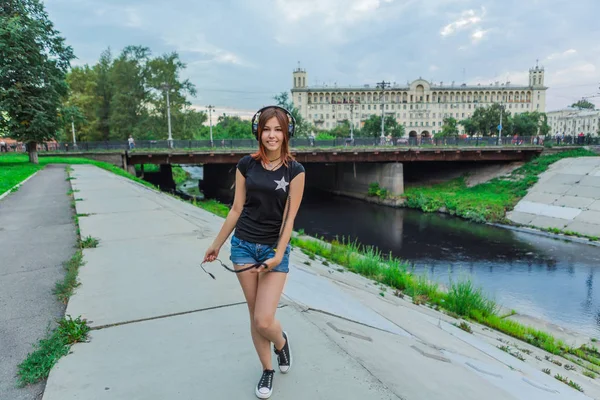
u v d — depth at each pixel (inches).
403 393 114.7
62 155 1501.0
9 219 390.3
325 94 5698.8
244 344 137.1
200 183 2165.4
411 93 5654.5
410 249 907.4
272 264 96.0
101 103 2532.0
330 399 107.3
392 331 188.4
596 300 584.4
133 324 152.2
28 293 190.9
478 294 391.2
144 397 106.5
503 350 265.7
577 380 246.1
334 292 238.1
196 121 2429.9
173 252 260.7
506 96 5659.5
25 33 1120.2
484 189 1582.2
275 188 95.9
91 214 409.7
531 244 936.3
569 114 6063.0
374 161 1611.7
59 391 109.0
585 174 1286.9
